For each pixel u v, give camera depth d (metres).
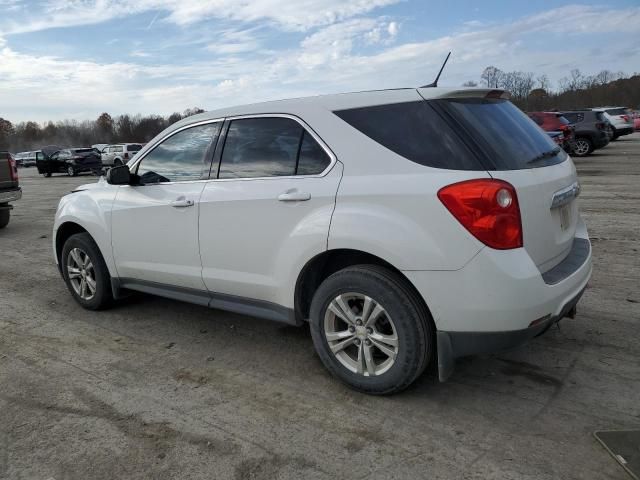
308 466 2.61
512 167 2.85
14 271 6.71
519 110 3.55
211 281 3.84
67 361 3.90
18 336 4.42
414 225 2.83
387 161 3.01
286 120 3.47
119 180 4.23
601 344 3.80
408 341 2.97
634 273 5.42
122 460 2.70
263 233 3.46
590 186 12.05
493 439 2.75
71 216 4.85
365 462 2.62
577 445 2.66
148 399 3.30
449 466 2.55
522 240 2.76
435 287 2.81
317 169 3.26
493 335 2.76
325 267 3.44
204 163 3.90
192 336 4.32
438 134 2.91
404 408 3.08
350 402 3.18
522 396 3.16
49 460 2.71
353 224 3.01
